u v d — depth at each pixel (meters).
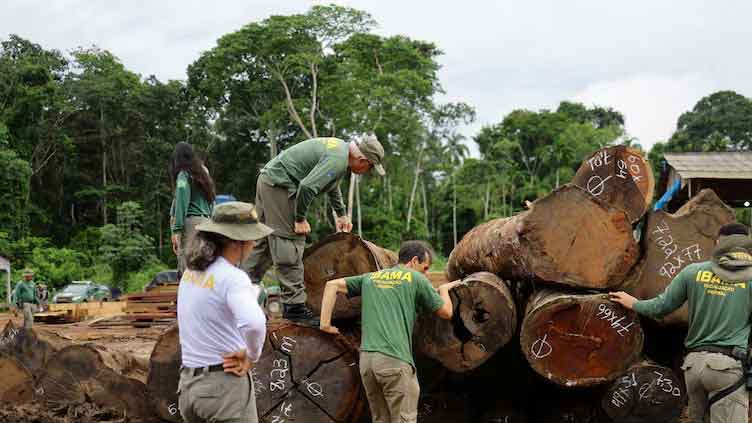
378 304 5.20
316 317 6.34
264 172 6.15
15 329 7.29
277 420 5.90
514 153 70.38
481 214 61.66
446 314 5.34
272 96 51.34
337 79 49.00
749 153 16.38
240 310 3.82
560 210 5.61
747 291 4.84
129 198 52.78
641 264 5.94
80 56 56.53
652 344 6.44
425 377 6.49
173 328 6.04
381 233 51.00
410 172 58.12
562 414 6.20
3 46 54.88
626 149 6.11
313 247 6.33
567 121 71.75
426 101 51.84
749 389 4.80
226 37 48.66
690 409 5.09
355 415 6.00
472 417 6.57
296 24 47.72
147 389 6.04
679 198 17.17
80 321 22.81
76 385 6.76
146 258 44.12
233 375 3.96
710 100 79.25
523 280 6.00
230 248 4.11
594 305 5.47
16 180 43.44
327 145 6.12
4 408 6.81
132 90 54.38
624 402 5.75
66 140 51.50
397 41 53.00
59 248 50.00
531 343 5.50
